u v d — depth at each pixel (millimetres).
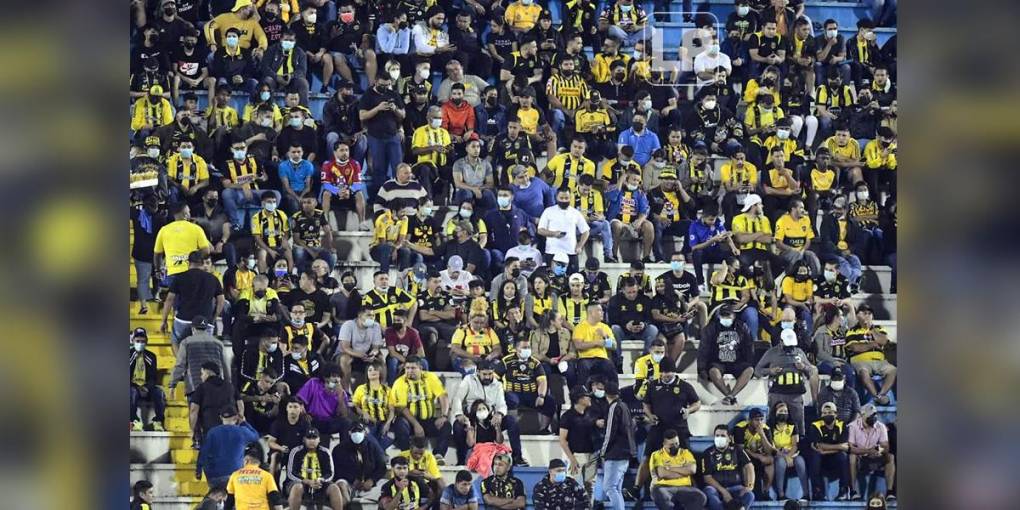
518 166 63344
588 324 59906
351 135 63938
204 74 64438
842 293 63219
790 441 59219
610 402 58406
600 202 63281
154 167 61219
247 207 62250
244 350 58562
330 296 60031
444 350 59969
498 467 56750
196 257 59156
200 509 56250
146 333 58531
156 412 57750
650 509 58156
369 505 57000
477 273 61469
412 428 58000
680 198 64438
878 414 61094
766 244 63750
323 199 62219
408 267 61375
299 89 64250
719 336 60375
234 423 57000
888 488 59688
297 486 56469
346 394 58750
